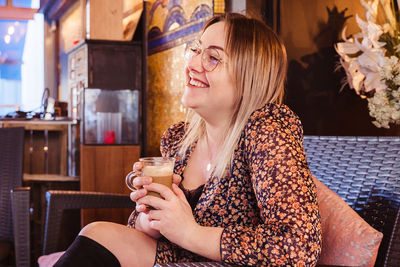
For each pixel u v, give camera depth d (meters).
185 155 1.38
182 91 3.51
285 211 0.99
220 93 1.22
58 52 8.55
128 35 3.98
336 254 1.13
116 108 3.78
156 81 4.01
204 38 1.25
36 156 4.11
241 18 1.26
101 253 1.11
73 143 3.89
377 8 2.16
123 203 2.12
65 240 3.44
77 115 4.05
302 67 2.66
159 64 3.94
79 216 3.49
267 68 1.22
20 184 2.62
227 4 2.76
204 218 1.21
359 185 1.39
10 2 7.67
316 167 1.54
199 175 1.34
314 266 0.99
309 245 0.97
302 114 2.67
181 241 1.05
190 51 1.25
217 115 1.27
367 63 2.01
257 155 1.10
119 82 3.82
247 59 1.21
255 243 0.99
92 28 3.86
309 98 2.68
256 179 1.08
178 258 1.25
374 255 1.07
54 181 3.53
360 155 1.42
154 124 4.08
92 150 3.64
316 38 2.69
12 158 2.65
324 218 1.22
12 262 2.29
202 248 1.03
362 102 2.81
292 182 1.01
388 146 1.35
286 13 2.61
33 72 8.77
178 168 1.37
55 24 8.52
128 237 1.18
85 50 3.80
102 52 3.79
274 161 1.05
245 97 1.21
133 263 1.15
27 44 8.70
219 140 1.30
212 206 1.21
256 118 1.16
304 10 2.66
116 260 1.12
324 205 1.25
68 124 4.06
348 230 1.13
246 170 1.19
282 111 1.18
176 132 1.53
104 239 1.14
